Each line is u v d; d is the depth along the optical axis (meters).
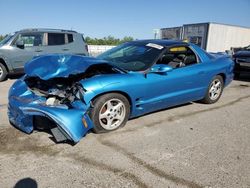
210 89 5.33
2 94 5.95
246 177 2.75
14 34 8.08
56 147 3.20
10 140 3.34
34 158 2.93
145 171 2.76
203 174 2.76
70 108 3.21
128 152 3.16
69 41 8.99
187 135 3.78
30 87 3.72
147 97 4.00
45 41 8.46
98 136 3.57
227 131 4.02
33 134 3.53
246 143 3.60
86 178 2.60
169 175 2.71
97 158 2.99
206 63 5.08
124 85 3.61
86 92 3.27
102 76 3.56
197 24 22.38
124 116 3.80
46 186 2.45
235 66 8.98
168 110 4.92
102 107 3.50
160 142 3.49
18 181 2.51
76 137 3.03
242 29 23.75
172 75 4.30
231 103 5.69
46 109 3.09
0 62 7.82
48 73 3.40
